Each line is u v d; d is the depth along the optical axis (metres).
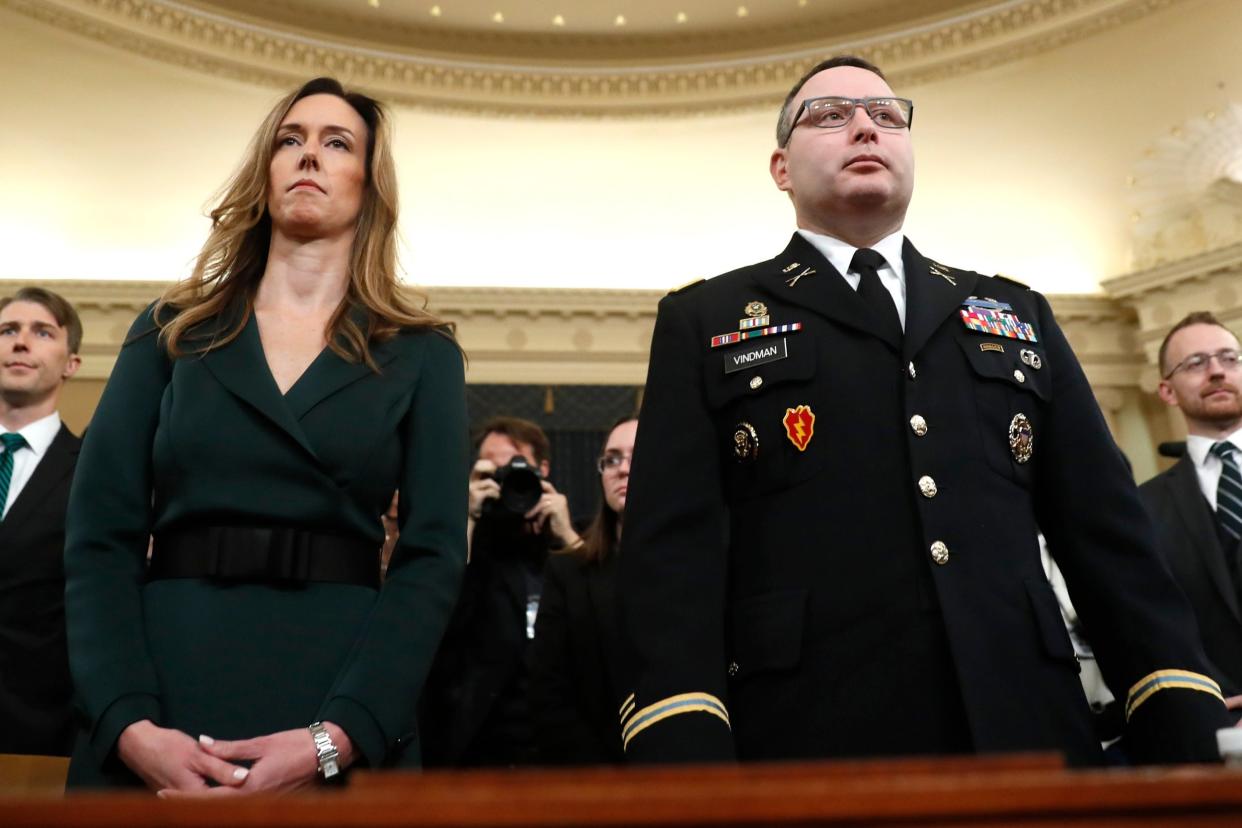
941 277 1.79
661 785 0.70
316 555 1.58
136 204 8.72
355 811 0.65
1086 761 1.44
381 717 1.46
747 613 1.55
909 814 0.67
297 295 1.82
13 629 2.64
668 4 8.56
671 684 1.47
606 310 9.10
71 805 0.65
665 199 9.44
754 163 9.30
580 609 2.58
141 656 1.49
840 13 8.65
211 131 8.68
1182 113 8.56
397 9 8.47
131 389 1.70
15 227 8.51
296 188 1.83
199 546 1.56
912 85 8.81
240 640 1.51
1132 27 8.29
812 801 0.66
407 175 9.19
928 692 1.45
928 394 1.62
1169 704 1.48
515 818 0.65
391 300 1.85
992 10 8.36
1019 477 1.63
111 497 1.61
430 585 1.61
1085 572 1.62
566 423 8.97
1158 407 9.05
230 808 0.65
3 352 3.00
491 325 9.07
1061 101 8.82
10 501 2.89
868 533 1.54
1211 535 2.88
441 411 1.76
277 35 8.29
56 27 7.88
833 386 1.63
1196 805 0.68
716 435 1.68
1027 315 1.80
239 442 1.61
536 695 2.54
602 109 8.94
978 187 9.22
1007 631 1.48
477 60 8.71
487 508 2.66
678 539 1.59
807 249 1.81
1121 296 9.03
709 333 1.74
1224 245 8.52
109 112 8.45
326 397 1.67
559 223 9.45
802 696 1.47
